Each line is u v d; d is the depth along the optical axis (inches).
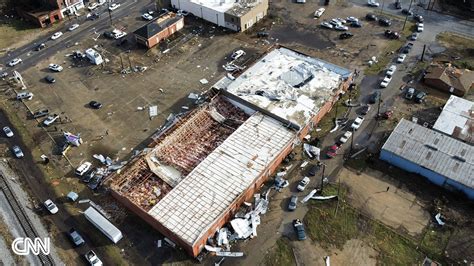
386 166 2783.0
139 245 2437.3
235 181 2598.4
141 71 3690.9
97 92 3491.6
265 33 4013.3
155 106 3331.7
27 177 2832.2
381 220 2497.5
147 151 2876.5
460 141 2760.8
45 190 2746.1
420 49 3735.2
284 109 3041.3
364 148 2906.0
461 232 2418.8
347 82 3299.7
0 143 3083.2
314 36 3986.2
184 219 2406.5
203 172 2664.9
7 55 3927.2
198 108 3149.6
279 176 2758.4
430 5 4293.8
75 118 3260.3
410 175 2719.0
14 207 2645.2
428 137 2783.0
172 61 3791.8
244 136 2881.4
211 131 3058.6
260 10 4175.7
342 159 2844.5
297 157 2876.5
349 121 3102.9
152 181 2738.7
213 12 4106.8
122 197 2561.5
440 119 2955.2
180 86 3516.2
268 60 3501.5
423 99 3245.6
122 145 3029.0
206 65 3722.9
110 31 4170.8
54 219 2578.7
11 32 4220.0
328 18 4215.1
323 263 2314.2
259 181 2664.9
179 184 2598.4
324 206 2578.7
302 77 3282.5
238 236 2436.0
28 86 3567.9
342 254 2349.9
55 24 4311.0
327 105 3105.3
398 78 3449.8
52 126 3196.4
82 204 2657.5
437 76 3309.5
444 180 2600.9
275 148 2785.4
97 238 2472.9
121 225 2539.4
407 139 2775.6
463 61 3577.8
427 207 2549.2
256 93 3181.6
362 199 2608.3
